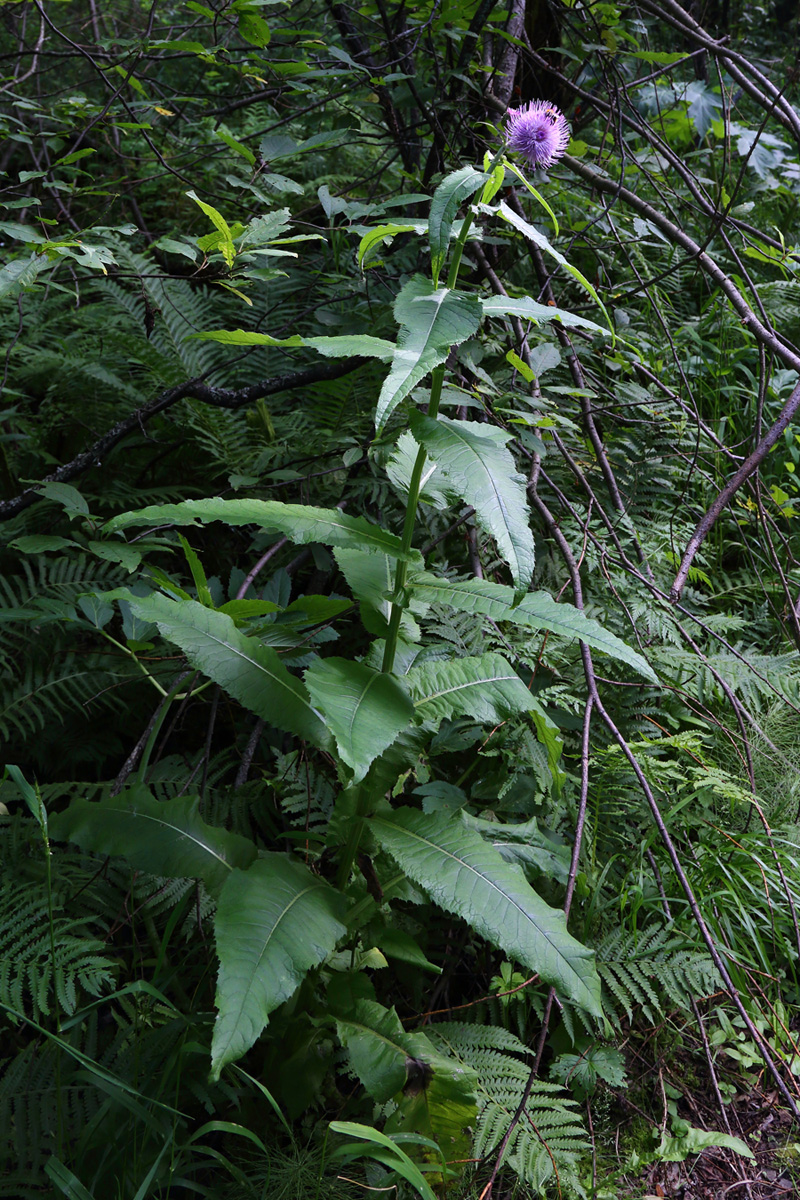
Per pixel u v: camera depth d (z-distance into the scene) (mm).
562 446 2629
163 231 4090
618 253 3695
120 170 4363
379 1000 2215
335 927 1568
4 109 3824
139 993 1903
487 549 2826
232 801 2395
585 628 1634
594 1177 1955
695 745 2396
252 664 1697
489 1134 1886
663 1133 2088
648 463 3293
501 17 3018
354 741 1439
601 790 2367
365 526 1688
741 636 3219
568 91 3555
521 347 2600
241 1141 1919
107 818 1730
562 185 3744
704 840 2492
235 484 2662
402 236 3393
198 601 1879
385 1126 1758
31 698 2520
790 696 2645
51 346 3547
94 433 3166
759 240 3160
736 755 2707
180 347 3227
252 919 1506
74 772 2697
